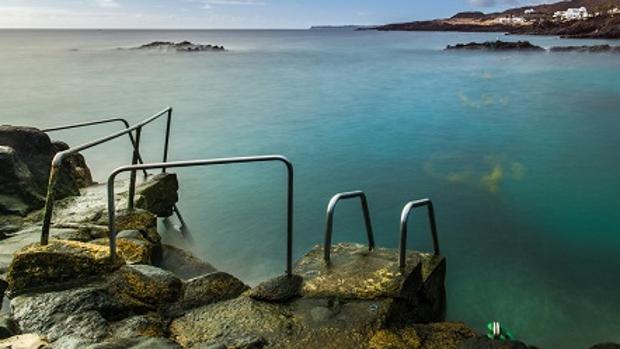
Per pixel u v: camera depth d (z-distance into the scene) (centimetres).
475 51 9256
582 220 1139
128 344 352
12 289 446
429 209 543
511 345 382
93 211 714
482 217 1169
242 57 8688
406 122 2475
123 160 1689
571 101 2969
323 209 1228
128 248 573
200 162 470
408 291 470
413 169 1623
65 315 404
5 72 5531
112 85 4244
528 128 2244
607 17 13712
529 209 1221
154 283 456
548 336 662
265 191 1357
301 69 5938
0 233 609
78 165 966
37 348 354
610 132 2123
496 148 1886
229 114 2762
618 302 759
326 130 2317
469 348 384
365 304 442
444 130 2255
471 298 776
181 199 1262
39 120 2570
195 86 4178
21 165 732
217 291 473
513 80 4175
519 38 14375
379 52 9888
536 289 805
